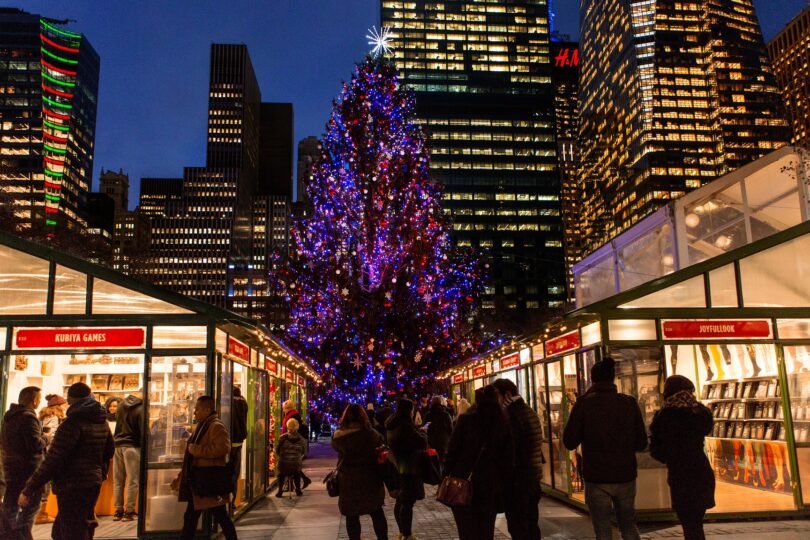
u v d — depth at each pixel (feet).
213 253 573.74
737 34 520.83
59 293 30.19
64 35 517.96
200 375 29.50
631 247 57.16
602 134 594.65
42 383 36.86
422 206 89.86
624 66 542.57
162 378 29.50
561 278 445.78
